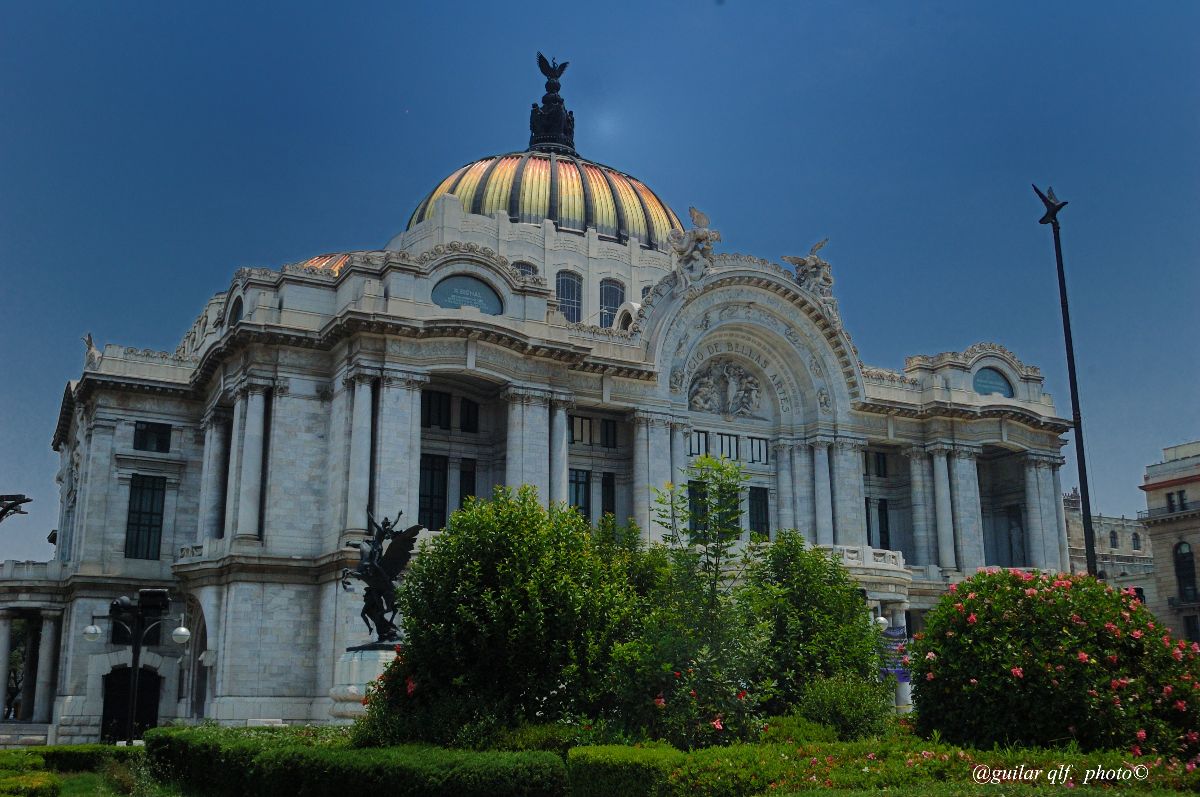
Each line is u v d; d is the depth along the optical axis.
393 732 30.62
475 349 62.25
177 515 72.38
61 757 41.47
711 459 32.16
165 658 69.62
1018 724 24.30
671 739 28.09
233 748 30.69
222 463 67.38
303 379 62.62
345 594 56.88
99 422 71.38
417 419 60.44
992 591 26.36
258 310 62.47
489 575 33.47
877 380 81.38
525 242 83.81
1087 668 23.86
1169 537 99.94
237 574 58.62
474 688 32.09
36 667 85.06
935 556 80.00
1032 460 85.00
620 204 90.88
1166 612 99.12
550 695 31.80
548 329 65.94
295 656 58.78
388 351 60.28
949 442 81.50
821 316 77.81
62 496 87.50
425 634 32.47
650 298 72.62
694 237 73.88
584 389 69.00
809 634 34.31
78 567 69.25
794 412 79.44
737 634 29.66
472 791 23.67
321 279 64.25
